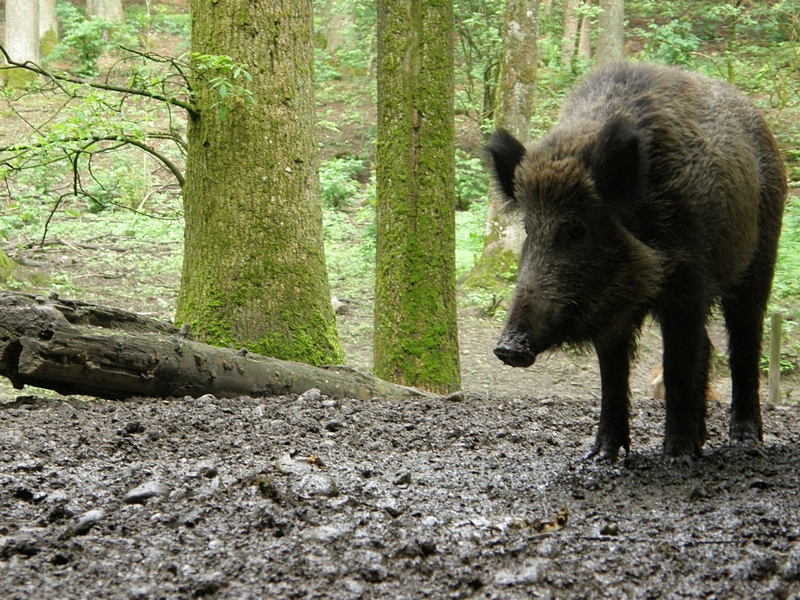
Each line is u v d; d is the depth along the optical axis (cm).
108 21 2825
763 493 386
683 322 442
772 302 1511
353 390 727
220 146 768
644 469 445
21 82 2541
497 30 2098
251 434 527
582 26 2497
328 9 2862
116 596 274
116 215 1889
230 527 340
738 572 286
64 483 396
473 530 338
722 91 506
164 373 602
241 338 760
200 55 715
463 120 2442
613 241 412
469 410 663
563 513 366
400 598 278
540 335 403
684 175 427
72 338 550
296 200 784
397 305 906
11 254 1557
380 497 389
